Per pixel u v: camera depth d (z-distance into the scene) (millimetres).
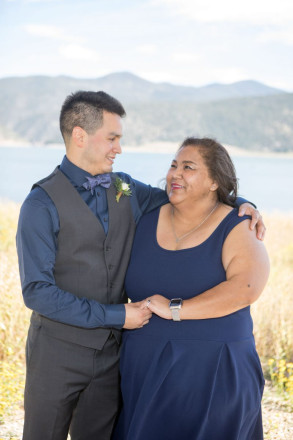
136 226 2928
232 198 2863
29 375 2697
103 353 2742
